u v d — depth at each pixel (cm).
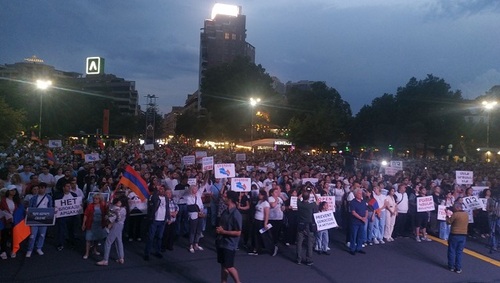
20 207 1088
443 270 1144
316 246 1272
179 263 1106
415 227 1493
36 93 5600
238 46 14575
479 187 1650
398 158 5041
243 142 6166
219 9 15225
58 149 3156
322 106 6412
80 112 6556
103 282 943
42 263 1059
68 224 1221
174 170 1669
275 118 6638
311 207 1158
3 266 1023
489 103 5012
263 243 1230
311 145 5741
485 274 1126
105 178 1409
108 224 1075
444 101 5688
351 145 6925
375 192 1432
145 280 968
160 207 1134
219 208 1439
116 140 8312
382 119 6234
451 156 5816
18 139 4106
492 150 5019
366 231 1387
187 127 8694
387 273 1097
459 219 1136
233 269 888
